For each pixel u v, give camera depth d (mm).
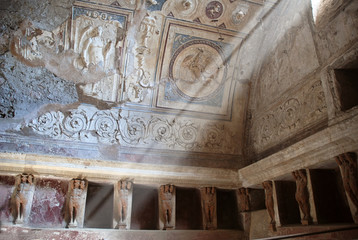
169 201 7254
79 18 6656
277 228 6645
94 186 7207
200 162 7746
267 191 7055
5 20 6297
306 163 6000
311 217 5902
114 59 7137
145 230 6863
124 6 6691
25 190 6371
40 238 6152
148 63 7387
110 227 6930
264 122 7566
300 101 6477
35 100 6902
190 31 7242
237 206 7848
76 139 7062
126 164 7051
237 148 8117
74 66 6957
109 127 7332
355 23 5262
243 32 7371
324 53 5902
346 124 5035
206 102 7930
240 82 8000
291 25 6859
